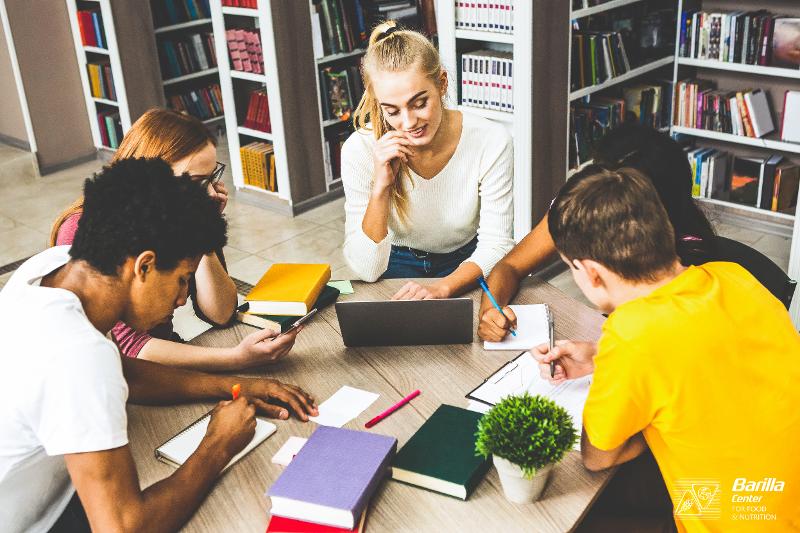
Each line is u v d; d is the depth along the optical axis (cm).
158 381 168
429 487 137
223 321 201
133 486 128
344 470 134
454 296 206
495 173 222
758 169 434
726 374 125
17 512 139
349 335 182
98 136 612
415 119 198
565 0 345
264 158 487
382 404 163
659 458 137
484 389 164
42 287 129
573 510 131
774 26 397
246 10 454
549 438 124
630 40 416
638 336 125
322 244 446
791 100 409
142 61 571
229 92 490
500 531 127
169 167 134
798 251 322
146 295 133
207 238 134
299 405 162
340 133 511
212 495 139
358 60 510
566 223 131
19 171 582
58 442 123
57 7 570
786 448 128
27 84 567
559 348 163
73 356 122
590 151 402
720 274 134
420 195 227
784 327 132
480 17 346
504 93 354
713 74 448
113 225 126
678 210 172
